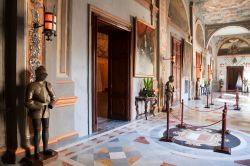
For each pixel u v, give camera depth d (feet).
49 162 13.19
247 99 59.26
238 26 70.08
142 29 29.09
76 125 18.86
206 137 20.40
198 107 41.50
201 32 68.74
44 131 13.55
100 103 37.04
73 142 17.71
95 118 21.11
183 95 49.65
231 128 24.64
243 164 14.19
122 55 27.27
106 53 45.96
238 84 95.86
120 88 27.45
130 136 20.18
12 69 13.14
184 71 48.19
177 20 44.42
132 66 27.20
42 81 13.44
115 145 17.49
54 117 15.64
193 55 56.34
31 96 12.78
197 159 14.93
